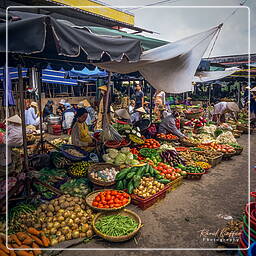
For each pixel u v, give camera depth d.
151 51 4.80
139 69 5.83
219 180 5.45
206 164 6.04
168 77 6.05
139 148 6.34
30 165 4.77
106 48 3.41
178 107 13.54
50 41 4.13
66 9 7.76
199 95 19.88
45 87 13.17
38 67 5.85
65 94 14.21
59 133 9.78
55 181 4.43
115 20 9.23
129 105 10.65
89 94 15.56
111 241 3.11
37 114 9.48
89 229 3.29
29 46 2.60
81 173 4.62
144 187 4.34
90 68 6.30
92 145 5.57
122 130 6.33
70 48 2.96
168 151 5.90
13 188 3.51
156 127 8.17
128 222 3.33
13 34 2.50
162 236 3.33
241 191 4.84
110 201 3.69
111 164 4.91
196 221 3.72
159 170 5.09
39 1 6.92
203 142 7.91
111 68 5.37
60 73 12.01
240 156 7.57
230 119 13.38
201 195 4.64
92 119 9.74
